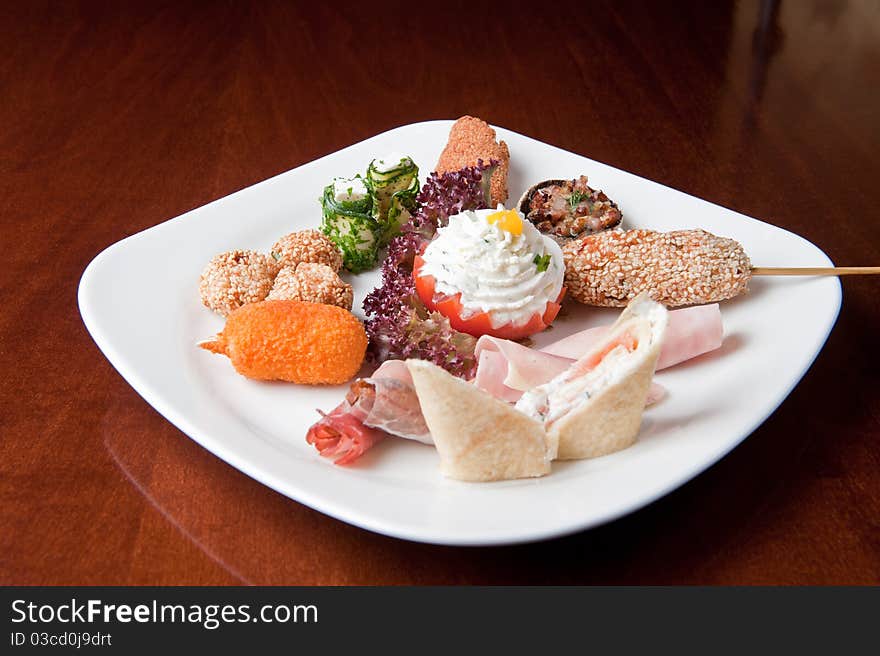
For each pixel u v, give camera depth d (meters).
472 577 0.50
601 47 0.92
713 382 0.57
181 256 0.65
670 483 0.50
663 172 0.76
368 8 0.98
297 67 0.89
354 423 0.52
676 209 0.68
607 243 0.61
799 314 0.60
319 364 0.56
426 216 0.63
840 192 0.74
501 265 0.59
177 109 0.83
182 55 0.90
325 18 0.96
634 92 0.85
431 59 0.90
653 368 0.51
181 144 0.79
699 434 0.52
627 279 0.61
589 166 0.71
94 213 0.71
